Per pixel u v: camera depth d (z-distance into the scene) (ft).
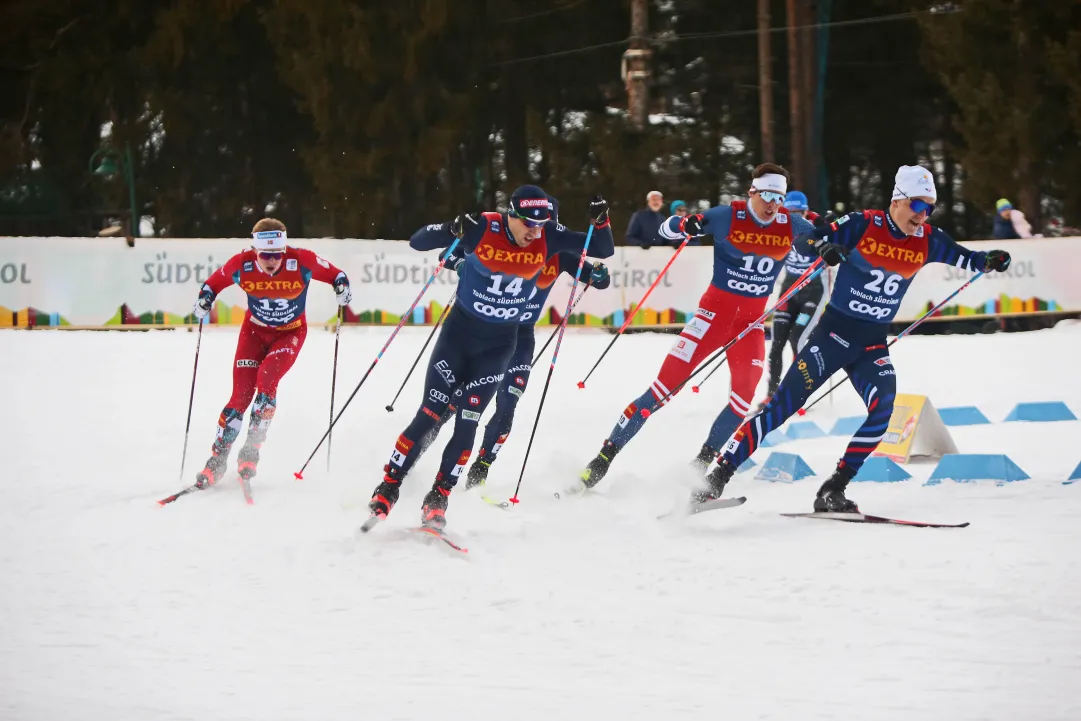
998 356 149.28
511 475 79.92
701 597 49.75
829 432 100.07
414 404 108.27
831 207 283.79
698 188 245.24
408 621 47.47
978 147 224.74
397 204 241.14
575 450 89.56
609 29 264.52
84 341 156.25
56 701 39.32
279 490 74.02
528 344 78.48
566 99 270.46
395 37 232.12
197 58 247.29
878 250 66.39
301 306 78.84
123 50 259.19
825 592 49.73
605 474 76.95
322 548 58.23
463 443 62.28
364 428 95.61
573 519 65.51
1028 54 220.84
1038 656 41.70
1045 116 217.56
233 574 54.39
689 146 242.58
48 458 84.84
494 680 40.96
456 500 71.61
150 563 56.54
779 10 266.57
